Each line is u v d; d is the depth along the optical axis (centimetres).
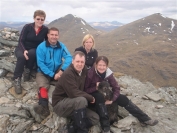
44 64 221
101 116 175
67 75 167
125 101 190
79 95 166
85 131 162
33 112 189
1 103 200
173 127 201
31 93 223
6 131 173
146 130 191
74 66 170
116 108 194
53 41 222
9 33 309
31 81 247
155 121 188
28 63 236
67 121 179
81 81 178
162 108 240
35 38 240
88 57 256
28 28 238
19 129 176
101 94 179
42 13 230
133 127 188
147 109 235
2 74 242
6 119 180
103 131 176
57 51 232
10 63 254
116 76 341
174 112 233
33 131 181
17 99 211
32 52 232
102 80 187
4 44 301
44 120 188
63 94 175
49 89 219
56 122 181
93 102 176
